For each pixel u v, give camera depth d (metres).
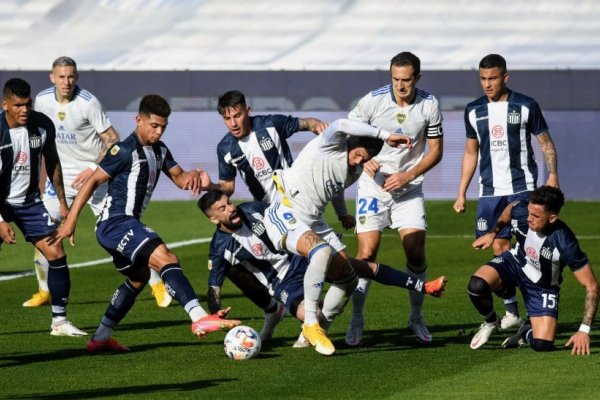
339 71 98.44
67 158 39.47
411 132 30.69
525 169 33.16
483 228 33.72
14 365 27.20
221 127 88.56
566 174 85.44
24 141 30.84
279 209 28.08
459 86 97.50
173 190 88.31
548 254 27.64
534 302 28.50
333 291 28.38
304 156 28.11
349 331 29.94
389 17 104.44
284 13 105.31
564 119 85.25
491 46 101.75
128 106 99.44
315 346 27.45
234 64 101.12
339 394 23.48
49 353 28.89
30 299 39.25
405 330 32.44
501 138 33.00
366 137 27.52
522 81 98.56
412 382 24.66
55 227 31.70
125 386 24.53
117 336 31.77
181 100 99.44
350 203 82.50
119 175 28.53
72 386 24.59
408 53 29.97
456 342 30.28
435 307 36.91
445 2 104.56
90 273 47.44
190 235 62.91
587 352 27.36
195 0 106.25
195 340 30.92
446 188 85.94
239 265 28.95
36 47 102.88
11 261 52.03
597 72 97.75
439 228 65.56
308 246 27.28
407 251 30.92
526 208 28.45
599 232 63.25
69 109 38.94
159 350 29.27
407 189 31.08
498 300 38.44
